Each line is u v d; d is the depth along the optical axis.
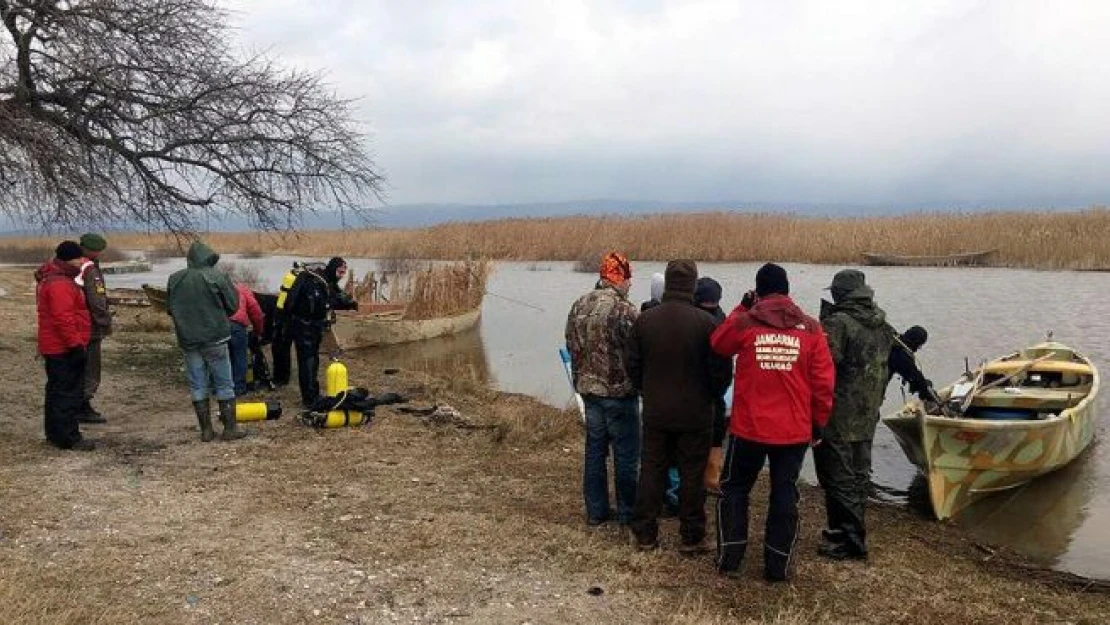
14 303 22.48
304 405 10.80
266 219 12.88
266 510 6.95
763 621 5.24
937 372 15.91
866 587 5.97
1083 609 5.89
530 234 48.56
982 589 6.18
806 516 7.70
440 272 22.06
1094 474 9.74
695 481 6.20
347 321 18.56
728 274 35.41
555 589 5.62
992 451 8.33
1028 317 22.83
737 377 5.84
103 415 10.20
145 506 6.95
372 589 5.53
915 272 35.69
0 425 9.40
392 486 7.74
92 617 4.93
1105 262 35.53
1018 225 40.66
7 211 10.62
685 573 5.99
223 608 5.18
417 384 13.14
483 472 8.36
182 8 11.66
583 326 6.60
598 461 6.80
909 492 9.19
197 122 11.84
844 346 6.34
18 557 5.78
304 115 12.74
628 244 44.00
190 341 8.84
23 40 10.61
